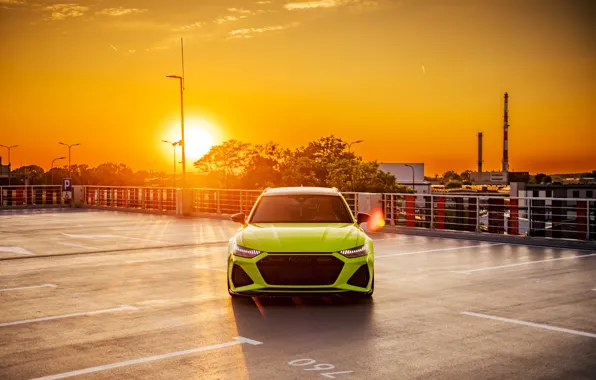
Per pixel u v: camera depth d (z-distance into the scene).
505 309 8.81
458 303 9.23
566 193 109.56
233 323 7.95
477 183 179.62
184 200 32.03
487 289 10.47
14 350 6.78
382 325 7.80
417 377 5.73
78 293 10.30
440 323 7.92
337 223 9.63
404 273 12.28
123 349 6.77
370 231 22.77
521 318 8.23
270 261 8.52
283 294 8.55
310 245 8.55
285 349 6.69
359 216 10.28
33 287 10.93
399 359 6.30
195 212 32.03
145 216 32.34
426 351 6.61
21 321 8.23
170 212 33.41
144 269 13.03
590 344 6.93
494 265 13.46
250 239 8.82
